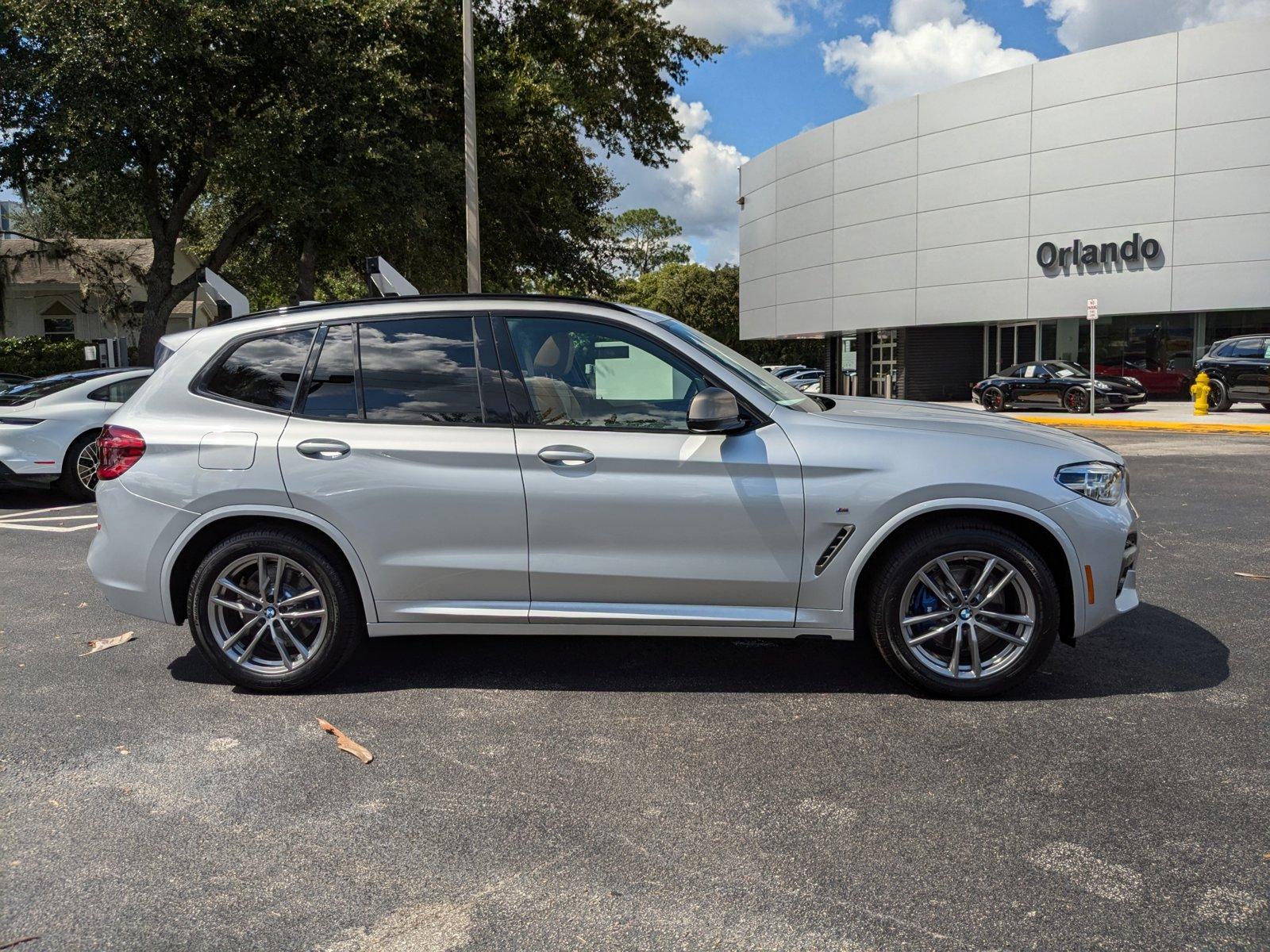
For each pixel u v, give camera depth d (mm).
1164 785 3174
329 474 4012
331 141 16297
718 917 2453
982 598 3953
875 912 2473
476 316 4160
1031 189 29781
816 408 4281
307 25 15891
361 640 4469
